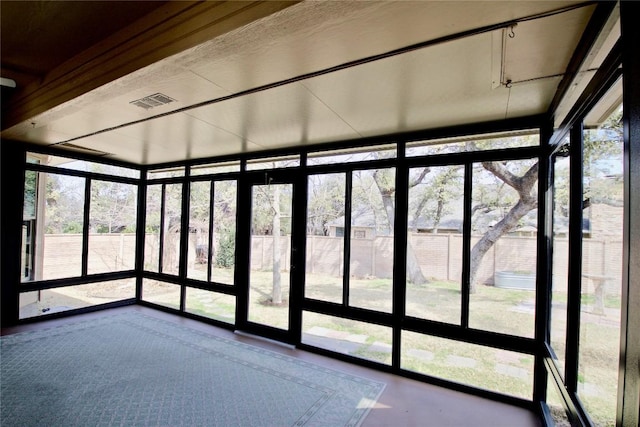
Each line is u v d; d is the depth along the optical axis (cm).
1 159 435
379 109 270
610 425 133
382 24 145
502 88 221
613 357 132
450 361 319
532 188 282
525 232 283
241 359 362
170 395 282
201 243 511
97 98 229
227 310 483
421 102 251
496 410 271
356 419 254
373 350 361
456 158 314
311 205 406
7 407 255
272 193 439
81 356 355
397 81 213
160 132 358
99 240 539
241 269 459
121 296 569
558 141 227
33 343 386
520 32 151
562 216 221
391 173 351
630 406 98
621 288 114
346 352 372
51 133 371
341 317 374
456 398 289
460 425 249
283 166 432
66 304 504
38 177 473
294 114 288
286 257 422
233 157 481
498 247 295
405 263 338
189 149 446
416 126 314
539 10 133
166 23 169
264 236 443
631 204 100
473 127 304
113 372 321
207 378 315
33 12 179
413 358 334
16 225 447
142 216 590
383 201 355
